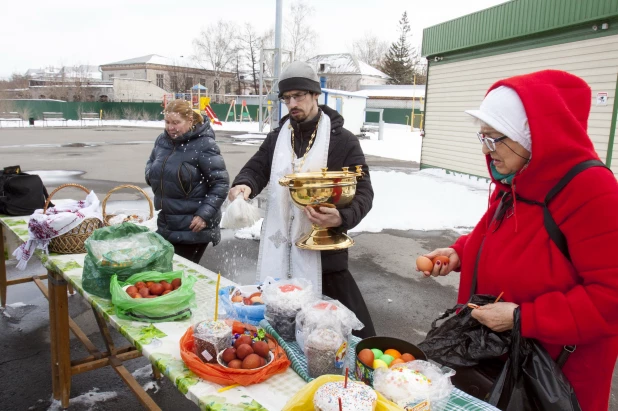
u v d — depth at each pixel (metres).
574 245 1.37
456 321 1.60
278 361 1.47
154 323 1.81
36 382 2.94
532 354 1.43
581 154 1.38
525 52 9.16
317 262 2.31
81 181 10.08
